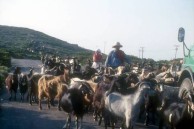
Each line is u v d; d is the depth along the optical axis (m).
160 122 11.87
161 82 13.23
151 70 20.25
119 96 11.51
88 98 12.12
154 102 13.20
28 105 17.95
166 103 11.44
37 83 17.98
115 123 12.68
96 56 20.53
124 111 10.98
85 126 13.38
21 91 19.69
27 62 60.34
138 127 13.77
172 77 14.66
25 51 85.94
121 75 12.54
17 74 20.12
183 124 10.02
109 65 15.38
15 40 118.12
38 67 46.97
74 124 13.61
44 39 128.88
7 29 136.75
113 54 15.41
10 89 19.58
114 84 12.09
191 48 11.69
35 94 18.17
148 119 14.13
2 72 26.34
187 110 9.79
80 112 11.70
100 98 12.45
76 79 15.34
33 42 112.19
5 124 13.31
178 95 11.72
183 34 11.59
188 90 10.51
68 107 11.70
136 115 10.86
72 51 112.12
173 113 10.56
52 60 21.86
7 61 43.88
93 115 15.12
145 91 10.88
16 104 18.17
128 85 12.28
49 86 15.80
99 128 13.11
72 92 11.65
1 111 16.03
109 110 11.62
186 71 11.17
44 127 12.93
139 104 10.85
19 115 15.17
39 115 15.23
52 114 15.53
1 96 20.95
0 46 89.19
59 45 122.25
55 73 18.81
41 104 18.34
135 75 12.66
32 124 13.41
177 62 22.67
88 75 17.94
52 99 16.86
